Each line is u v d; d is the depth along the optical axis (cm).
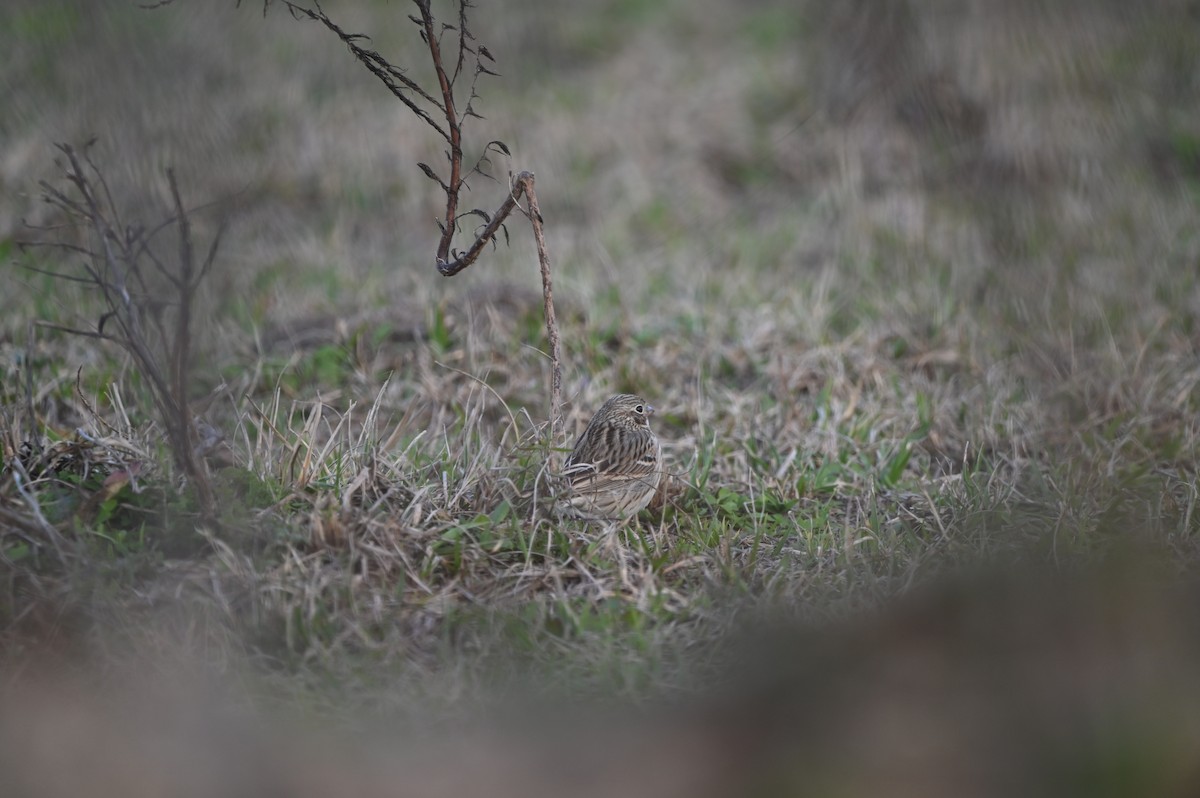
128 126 1848
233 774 689
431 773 684
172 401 871
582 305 1485
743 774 638
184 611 814
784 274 1711
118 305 988
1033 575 700
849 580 909
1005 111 1997
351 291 1590
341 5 2538
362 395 1277
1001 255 1725
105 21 2070
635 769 659
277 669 804
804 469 1123
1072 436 1183
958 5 2077
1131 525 1001
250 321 1450
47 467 936
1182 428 1206
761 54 2539
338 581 852
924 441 1212
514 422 1034
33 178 1786
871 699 636
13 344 1321
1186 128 2020
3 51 2094
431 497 958
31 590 816
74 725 730
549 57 2511
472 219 1889
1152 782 588
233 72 2233
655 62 2544
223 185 1855
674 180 2066
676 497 1076
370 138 2089
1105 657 621
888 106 2103
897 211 1884
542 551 919
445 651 804
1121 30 2116
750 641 776
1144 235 1761
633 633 827
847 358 1388
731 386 1352
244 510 887
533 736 714
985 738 612
